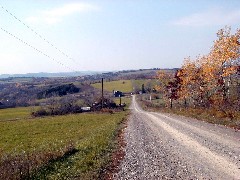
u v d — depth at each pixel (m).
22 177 16.12
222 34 55.69
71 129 55.84
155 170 18.83
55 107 118.50
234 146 25.38
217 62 57.16
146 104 159.25
